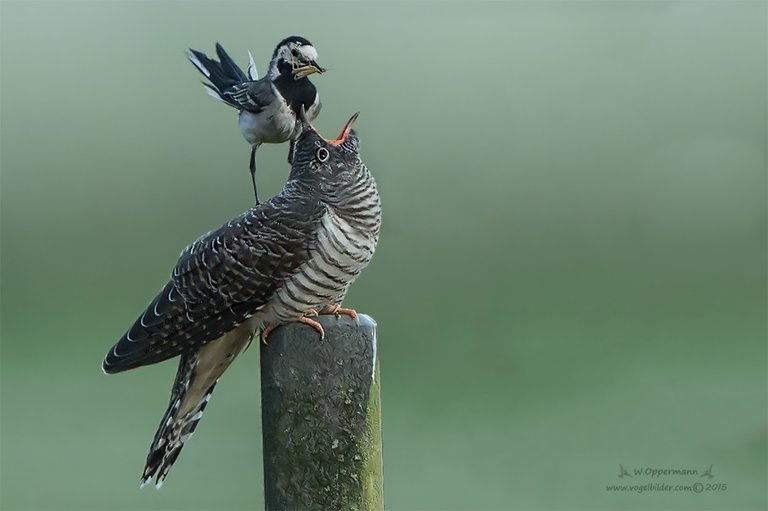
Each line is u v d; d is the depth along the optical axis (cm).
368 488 718
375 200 866
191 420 905
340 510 714
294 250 833
